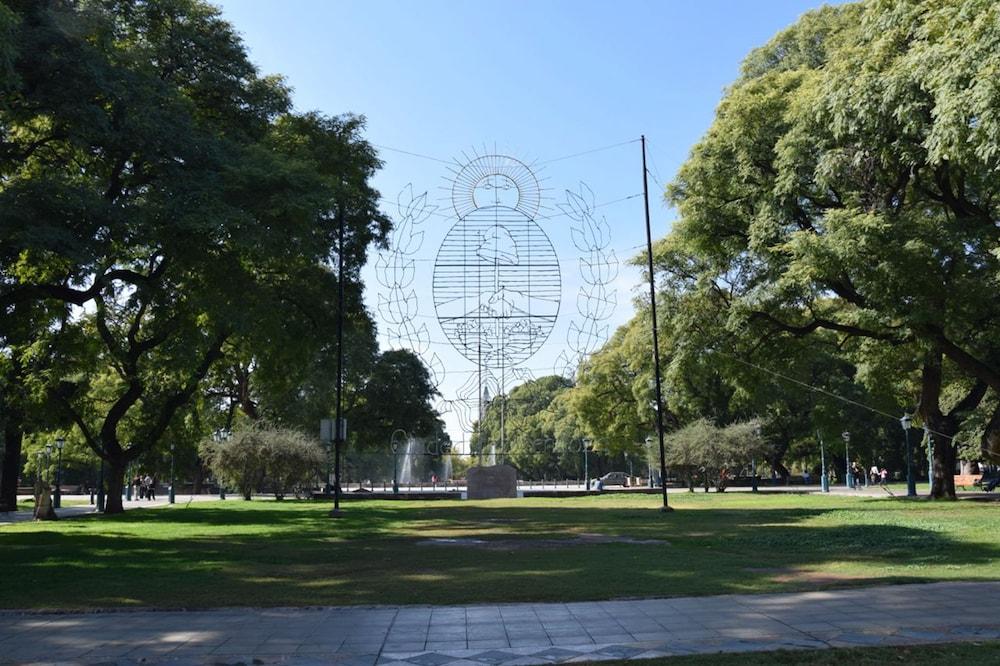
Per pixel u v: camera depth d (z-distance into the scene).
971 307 24.27
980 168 18.89
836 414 53.84
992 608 9.43
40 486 30.36
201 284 21.62
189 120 19.92
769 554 15.40
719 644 7.98
